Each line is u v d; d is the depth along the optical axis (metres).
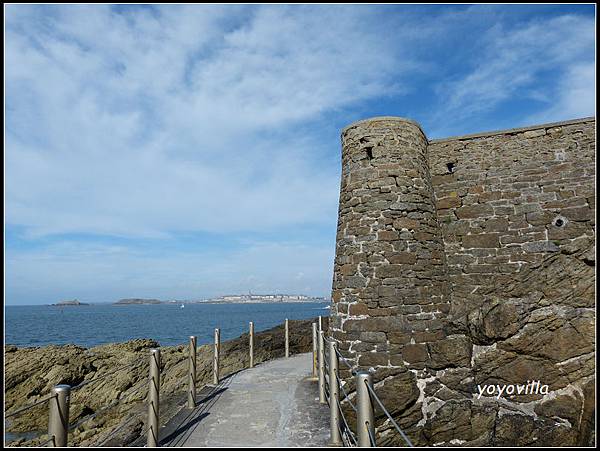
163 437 5.28
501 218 9.76
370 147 9.52
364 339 8.38
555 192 9.41
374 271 8.68
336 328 8.96
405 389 7.94
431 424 7.91
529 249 9.36
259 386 8.18
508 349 8.39
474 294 9.55
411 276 8.65
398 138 9.51
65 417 3.77
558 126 9.67
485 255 9.70
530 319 8.45
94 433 11.56
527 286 8.88
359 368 8.25
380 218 8.98
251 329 10.64
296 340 16.31
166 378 14.86
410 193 9.22
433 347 8.43
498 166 10.05
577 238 8.98
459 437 7.88
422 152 9.94
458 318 8.96
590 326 8.00
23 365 17.70
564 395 7.86
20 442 12.12
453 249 10.04
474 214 10.02
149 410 4.95
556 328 8.23
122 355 19.53
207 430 5.57
